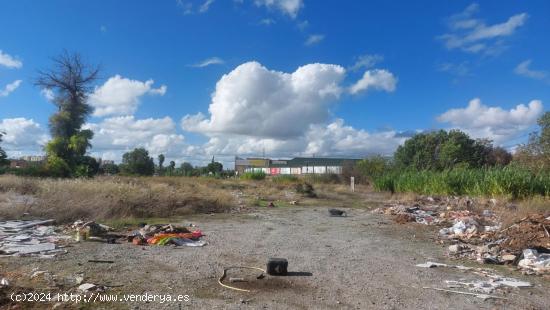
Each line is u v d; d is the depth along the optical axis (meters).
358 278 7.28
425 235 12.44
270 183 36.41
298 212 18.56
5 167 34.41
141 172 55.44
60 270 7.05
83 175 33.50
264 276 7.21
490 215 15.77
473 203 18.98
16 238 9.59
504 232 11.45
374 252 9.75
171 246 9.59
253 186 32.22
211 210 17.55
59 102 37.47
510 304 6.05
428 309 5.74
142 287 6.29
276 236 11.63
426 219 15.50
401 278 7.35
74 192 15.42
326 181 44.22
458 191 23.94
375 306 5.81
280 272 7.30
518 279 7.46
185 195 17.84
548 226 10.91
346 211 19.33
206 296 6.02
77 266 7.37
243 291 6.30
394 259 9.00
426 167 48.38
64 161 34.56
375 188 33.03
